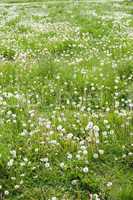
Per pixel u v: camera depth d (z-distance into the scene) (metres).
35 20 28.28
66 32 21.98
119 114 9.87
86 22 25.67
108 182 7.50
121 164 8.23
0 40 20.39
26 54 17.05
